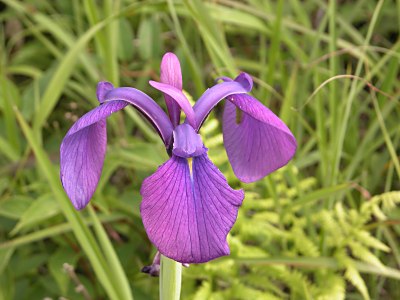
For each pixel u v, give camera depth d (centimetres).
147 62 53
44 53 58
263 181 42
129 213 41
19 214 39
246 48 60
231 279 38
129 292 32
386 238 45
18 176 44
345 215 39
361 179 46
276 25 42
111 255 32
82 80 51
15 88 50
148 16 61
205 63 58
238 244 37
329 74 46
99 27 43
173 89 20
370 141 48
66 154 20
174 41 58
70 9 59
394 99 41
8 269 40
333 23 42
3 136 49
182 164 20
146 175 42
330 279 37
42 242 44
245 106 22
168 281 23
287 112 41
